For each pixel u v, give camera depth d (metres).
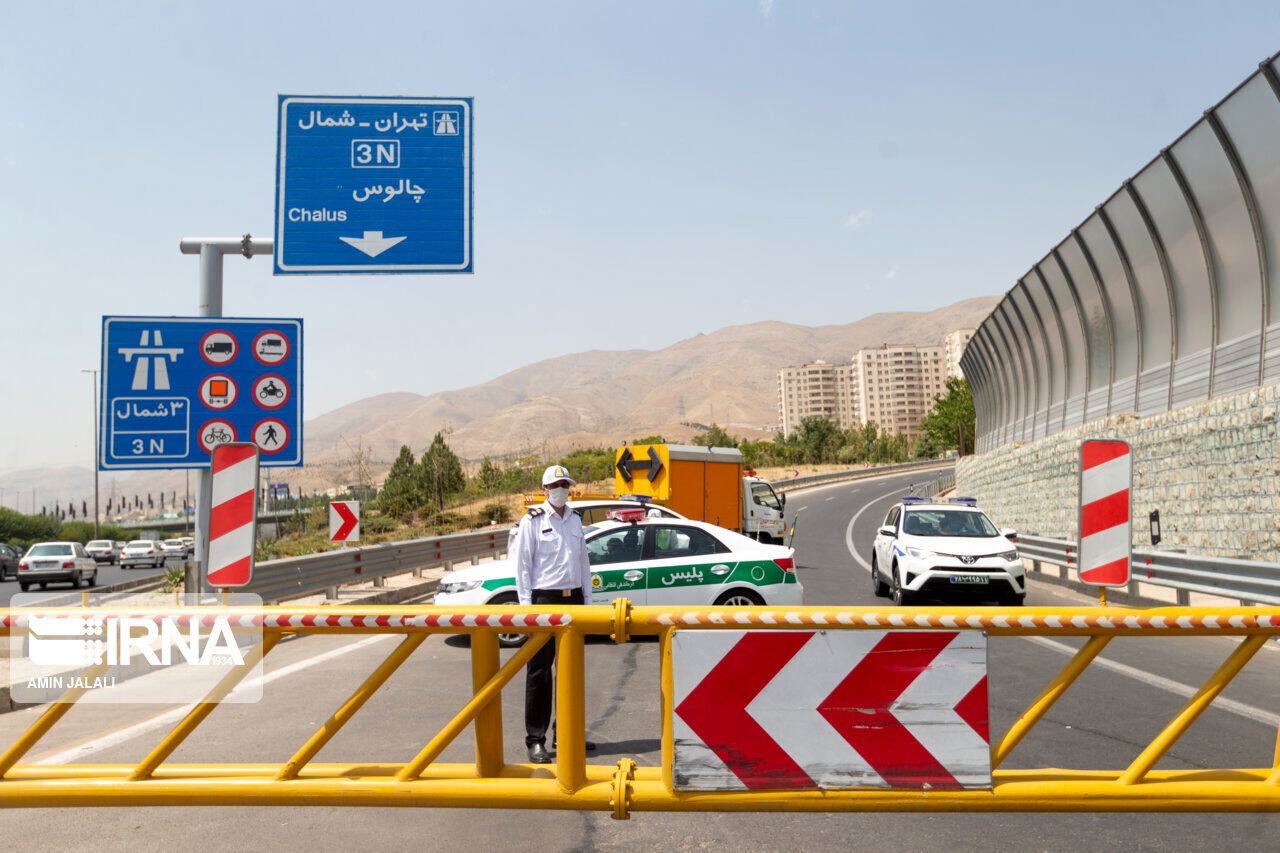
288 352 12.92
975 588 14.17
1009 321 29.80
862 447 111.81
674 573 10.94
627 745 6.46
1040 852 4.52
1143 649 10.41
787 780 4.00
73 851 4.54
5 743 6.71
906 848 4.59
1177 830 4.86
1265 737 6.55
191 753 6.30
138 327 12.68
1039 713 4.04
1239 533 14.31
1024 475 28.56
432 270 12.30
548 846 4.63
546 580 6.51
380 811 5.23
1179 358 17.75
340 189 12.35
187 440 12.64
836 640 4.04
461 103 12.54
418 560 19.59
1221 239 15.92
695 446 22.70
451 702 7.91
